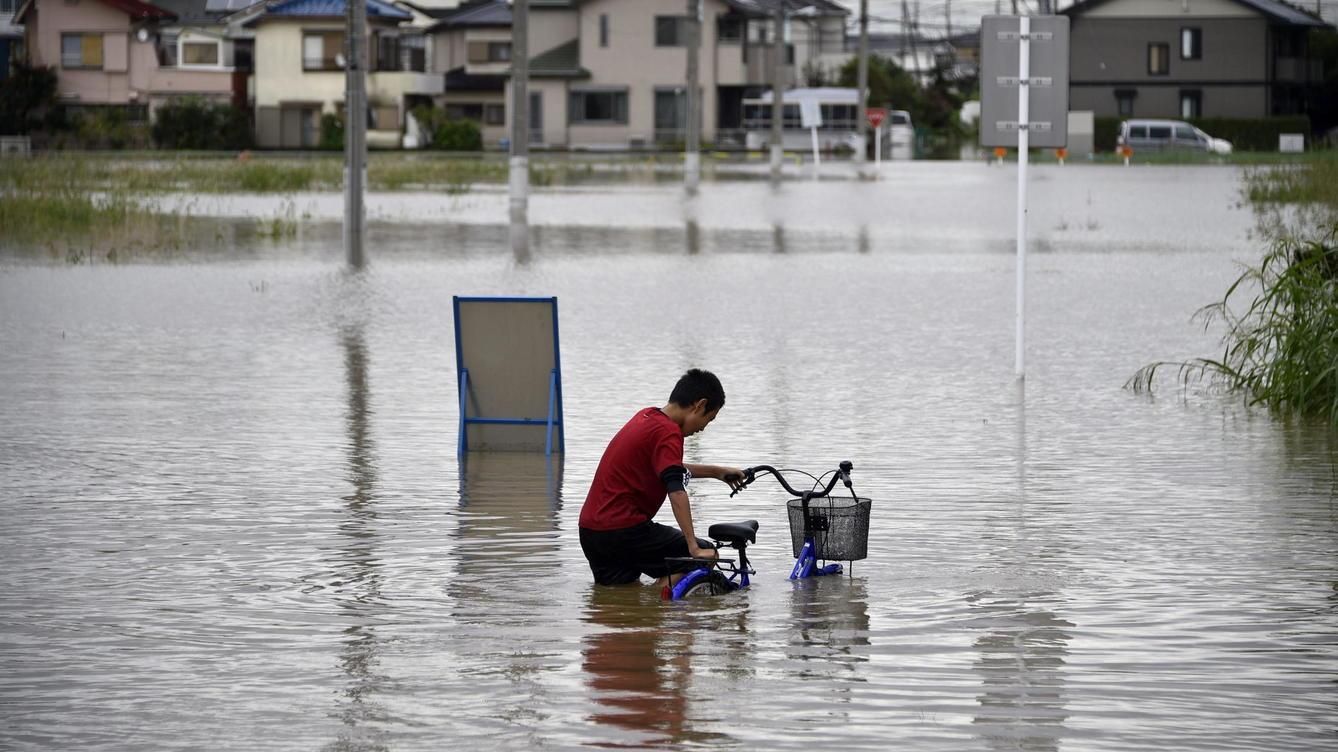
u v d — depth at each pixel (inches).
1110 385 946.1
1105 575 530.3
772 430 797.9
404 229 2183.8
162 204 2605.8
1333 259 901.8
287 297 1380.4
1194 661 440.8
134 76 5221.5
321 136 5246.1
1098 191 3149.6
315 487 671.8
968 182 3634.4
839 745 378.9
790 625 474.6
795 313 1288.1
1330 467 710.5
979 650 450.3
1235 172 3890.3
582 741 381.7
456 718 397.7
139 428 807.1
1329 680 425.4
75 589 515.5
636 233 2146.9
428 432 798.5
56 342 1116.5
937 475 693.3
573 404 872.3
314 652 450.6
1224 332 1176.2
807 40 7244.1
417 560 552.4
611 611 490.9
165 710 405.4
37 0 5142.7
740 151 5762.8
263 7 4980.3
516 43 2534.5
